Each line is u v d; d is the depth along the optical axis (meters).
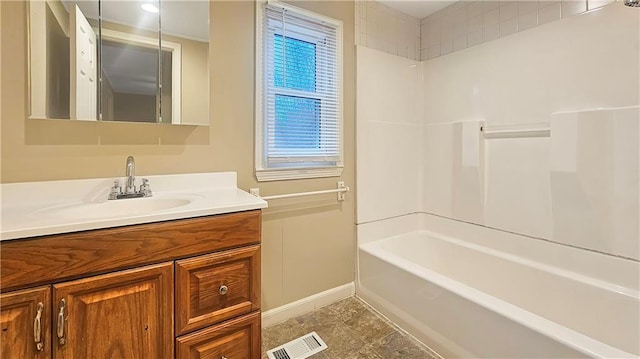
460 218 2.24
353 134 2.20
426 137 2.48
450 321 1.52
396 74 2.38
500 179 1.99
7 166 1.19
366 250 2.13
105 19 1.35
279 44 1.85
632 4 1.26
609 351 1.01
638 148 1.42
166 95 1.49
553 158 1.69
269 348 1.66
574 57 1.63
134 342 1.01
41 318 0.87
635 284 1.44
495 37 2.01
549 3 1.73
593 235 1.57
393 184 2.39
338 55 2.08
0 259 0.82
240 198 1.36
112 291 0.97
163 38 1.48
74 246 0.91
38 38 1.23
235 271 1.21
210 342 1.16
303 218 2.00
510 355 1.26
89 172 1.33
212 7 1.61
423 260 2.41
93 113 1.32
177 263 1.07
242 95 1.72
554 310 1.67
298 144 1.94
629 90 1.44
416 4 2.30
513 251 1.93
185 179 1.54
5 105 1.18
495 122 2.02
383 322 1.92
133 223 0.99
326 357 1.59
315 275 2.07
